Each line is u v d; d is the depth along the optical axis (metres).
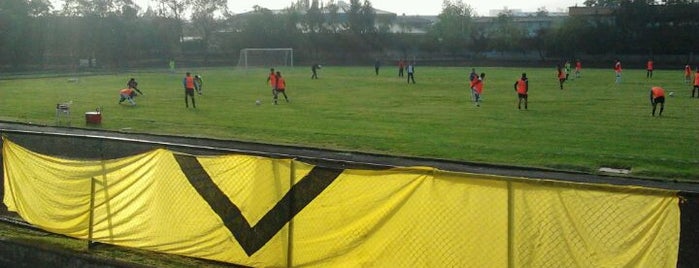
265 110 32.75
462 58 98.69
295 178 9.79
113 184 11.52
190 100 38.19
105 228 11.57
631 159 19.06
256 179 10.11
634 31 85.62
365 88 47.19
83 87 50.56
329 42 99.94
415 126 26.45
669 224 7.58
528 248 8.23
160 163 10.98
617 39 86.06
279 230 9.95
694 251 10.33
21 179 12.96
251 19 100.00
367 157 19.62
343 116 29.97
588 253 7.95
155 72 75.38
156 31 96.31
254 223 10.16
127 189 11.37
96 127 26.86
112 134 24.55
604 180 16.41
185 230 10.79
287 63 92.88
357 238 9.38
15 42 75.75
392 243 9.12
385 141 22.66
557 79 56.41
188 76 33.94
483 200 8.48
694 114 29.98
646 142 22.20
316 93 42.88
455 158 19.48
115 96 42.00
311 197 9.68
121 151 19.58
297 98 39.25
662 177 16.86
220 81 56.53
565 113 30.78
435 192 8.80
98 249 11.42
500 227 8.39
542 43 92.81
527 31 103.62
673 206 7.55
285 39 99.06
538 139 23.00
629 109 32.28
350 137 23.58
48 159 12.39
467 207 8.59
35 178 12.63
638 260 7.73
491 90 44.56
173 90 46.94
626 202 7.75
